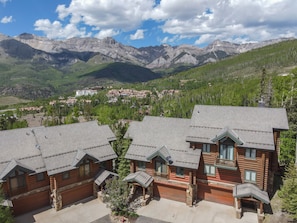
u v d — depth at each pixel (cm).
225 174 3372
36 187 3347
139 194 3772
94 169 3794
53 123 11000
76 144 3759
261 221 2986
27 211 3347
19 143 3450
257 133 3231
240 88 13762
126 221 3150
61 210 3422
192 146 3506
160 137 3809
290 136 4822
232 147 3288
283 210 3123
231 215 3209
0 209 2747
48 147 3519
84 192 3738
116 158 4212
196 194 3509
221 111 3631
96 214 3331
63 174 3453
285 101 7306
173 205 3503
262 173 3147
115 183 3356
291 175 3297
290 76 8894
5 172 3047
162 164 3622
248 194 2973
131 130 4088
